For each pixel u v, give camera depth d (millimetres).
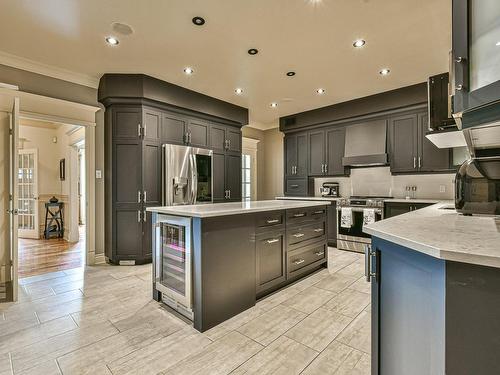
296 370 1569
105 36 2758
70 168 5422
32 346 1804
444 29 2650
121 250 3699
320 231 3393
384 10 2369
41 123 5973
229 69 3531
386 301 1101
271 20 2512
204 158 4473
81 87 3693
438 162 4027
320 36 2777
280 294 2678
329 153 5191
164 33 2713
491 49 973
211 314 2064
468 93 1040
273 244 2686
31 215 5730
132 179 3707
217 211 2127
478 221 1390
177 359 1670
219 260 2139
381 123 4578
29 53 3078
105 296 2635
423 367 880
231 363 1632
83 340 1876
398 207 4105
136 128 3707
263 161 6887
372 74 3721
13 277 2520
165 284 2410
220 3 2277
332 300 2535
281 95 4543
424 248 831
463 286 757
